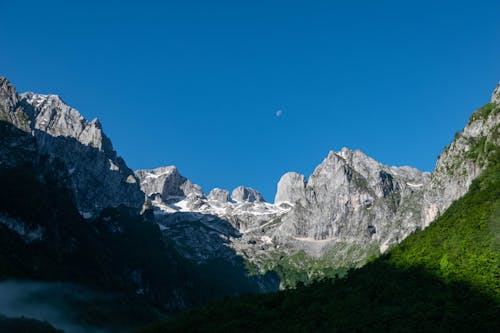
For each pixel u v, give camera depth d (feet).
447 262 406.62
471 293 356.79
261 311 449.89
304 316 407.44
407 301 375.04
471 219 463.01
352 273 488.44
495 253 396.37
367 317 360.48
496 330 311.06
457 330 315.78
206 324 460.55
